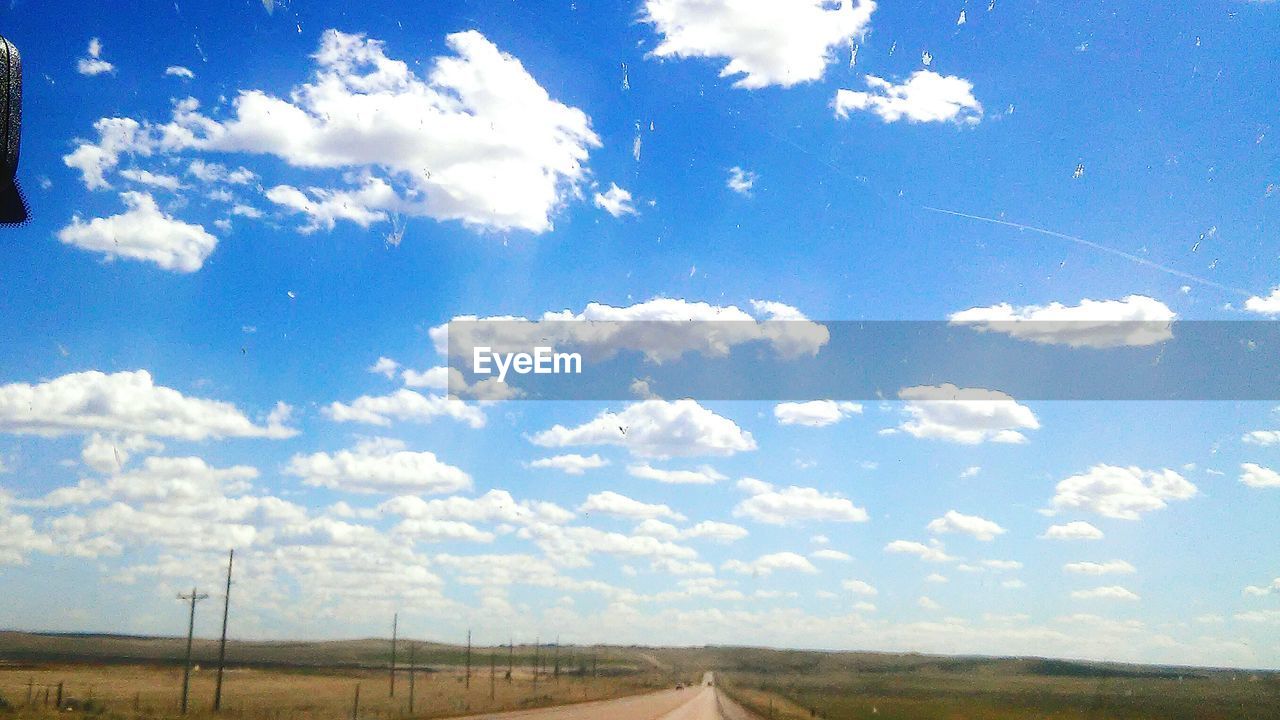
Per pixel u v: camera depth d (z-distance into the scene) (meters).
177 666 115.44
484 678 133.88
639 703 76.12
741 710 69.31
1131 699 74.19
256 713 49.84
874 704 78.62
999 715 64.81
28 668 93.81
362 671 133.75
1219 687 87.00
